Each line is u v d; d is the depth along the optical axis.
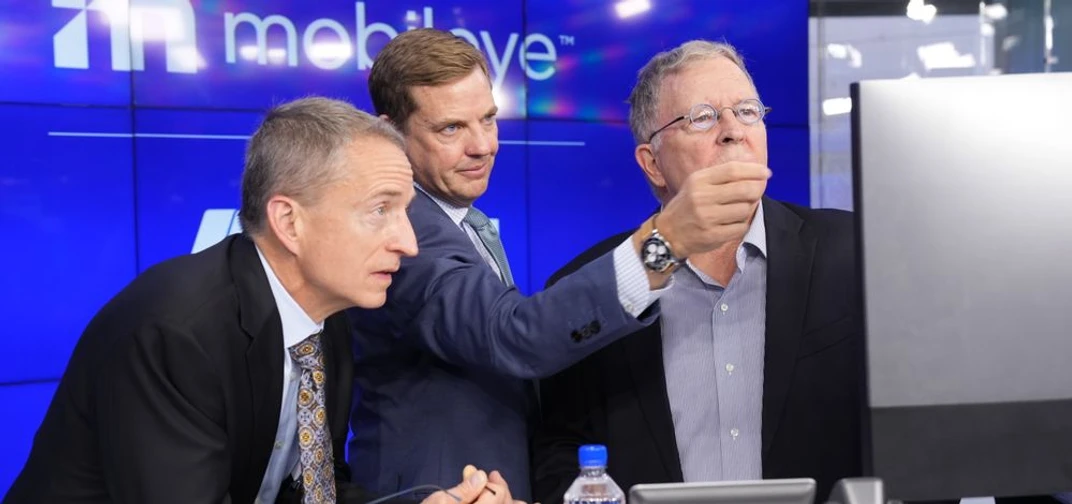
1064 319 1.00
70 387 1.42
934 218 0.99
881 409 1.00
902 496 1.01
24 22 3.96
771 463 1.55
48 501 1.44
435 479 1.54
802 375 1.55
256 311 1.39
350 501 1.54
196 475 1.30
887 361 1.00
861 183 1.00
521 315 1.37
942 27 5.23
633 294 1.30
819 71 5.21
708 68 1.53
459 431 1.55
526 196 4.82
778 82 5.10
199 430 1.32
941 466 1.01
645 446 1.58
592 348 1.34
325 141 1.33
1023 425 1.00
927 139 0.99
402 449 1.57
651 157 1.62
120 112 4.12
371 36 4.50
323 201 1.33
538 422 1.76
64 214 4.05
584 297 1.31
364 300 1.37
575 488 1.21
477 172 1.62
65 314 4.06
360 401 1.67
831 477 1.55
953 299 1.00
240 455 1.42
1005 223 0.99
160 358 1.32
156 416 1.31
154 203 4.18
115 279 4.14
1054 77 0.99
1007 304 1.00
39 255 4.01
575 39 4.88
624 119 4.99
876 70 5.23
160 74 4.18
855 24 5.21
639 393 1.60
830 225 1.65
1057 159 0.98
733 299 1.60
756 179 1.23
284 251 1.39
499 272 1.72
